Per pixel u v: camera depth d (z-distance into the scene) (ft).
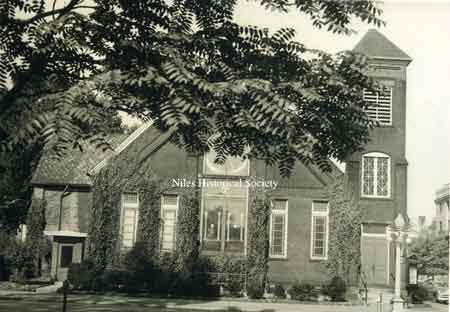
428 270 119.55
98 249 100.53
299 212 103.96
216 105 26.43
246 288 97.76
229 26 31.40
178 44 29.27
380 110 107.96
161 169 103.96
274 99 24.89
